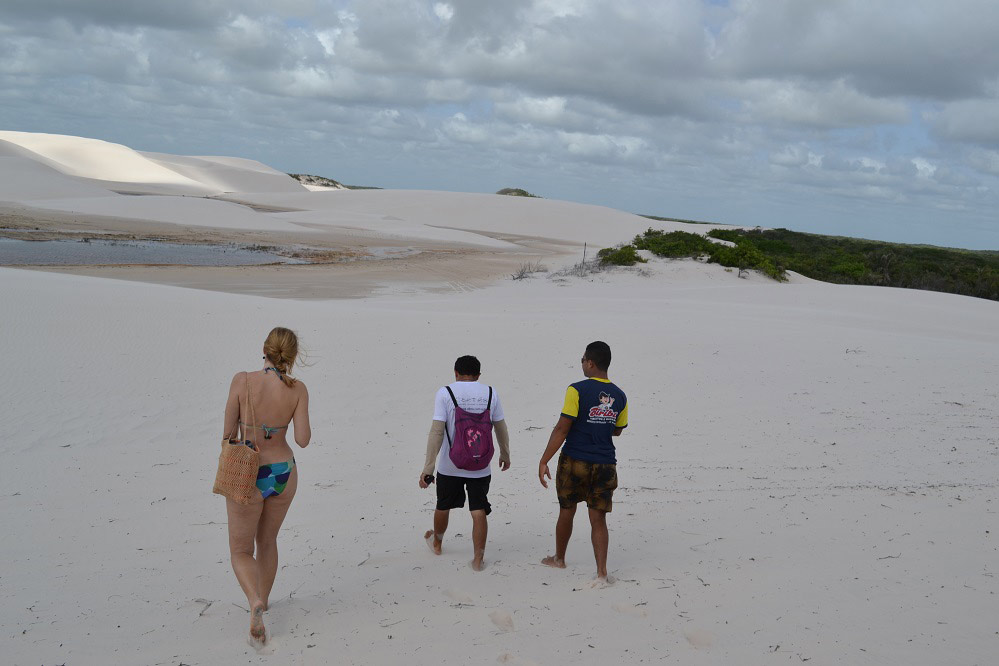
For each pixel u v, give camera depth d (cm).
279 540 543
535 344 1328
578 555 499
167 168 15588
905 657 328
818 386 1078
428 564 485
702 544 504
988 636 347
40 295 1328
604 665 329
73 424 850
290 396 405
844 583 416
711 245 4188
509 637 362
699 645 347
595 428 454
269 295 2575
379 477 721
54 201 6269
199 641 368
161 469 724
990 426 866
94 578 461
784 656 332
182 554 507
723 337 1425
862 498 604
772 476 690
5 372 984
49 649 359
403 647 354
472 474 484
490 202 10238
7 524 568
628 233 8600
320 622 390
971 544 480
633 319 1655
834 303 2661
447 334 1370
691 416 937
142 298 1418
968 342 1573
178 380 1024
